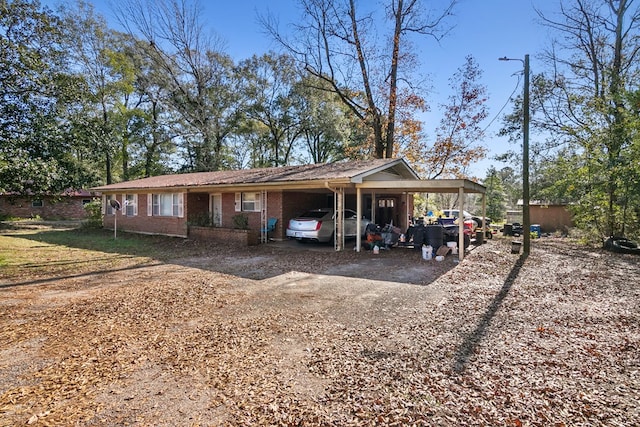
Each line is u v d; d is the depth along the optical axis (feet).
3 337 14.25
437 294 20.89
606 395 9.81
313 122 102.06
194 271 28.02
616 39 55.57
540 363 11.82
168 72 88.89
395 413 8.96
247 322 15.98
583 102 48.06
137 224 58.90
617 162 41.09
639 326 15.40
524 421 8.59
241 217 46.50
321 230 41.11
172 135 100.01
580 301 19.42
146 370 11.39
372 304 18.83
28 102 38.47
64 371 11.35
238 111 101.71
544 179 74.13
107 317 16.74
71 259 33.78
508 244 45.78
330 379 10.73
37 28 38.55
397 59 66.33
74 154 53.36
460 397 9.68
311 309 17.94
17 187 36.32
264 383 10.52
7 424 8.55
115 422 8.64
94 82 84.69
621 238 41.39
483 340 13.85
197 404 9.44
